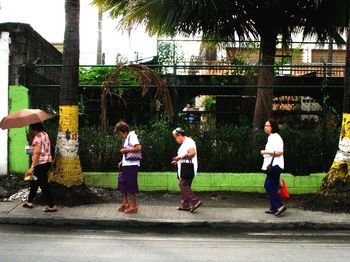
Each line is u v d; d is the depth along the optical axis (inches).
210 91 574.9
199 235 323.6
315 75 621.0
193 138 454.3
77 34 392.8
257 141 451.8
